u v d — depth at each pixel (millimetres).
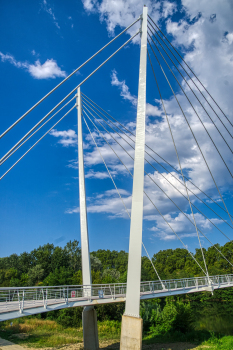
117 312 37375
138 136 19391
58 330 32594
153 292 23609
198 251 90500
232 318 42094
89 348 22969
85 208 27906
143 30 22000
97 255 113625
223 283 30625
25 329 31547
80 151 30453
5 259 83750
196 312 47625
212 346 24531
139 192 18234
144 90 20250
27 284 63031
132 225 17828
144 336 31375
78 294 24906
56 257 71500
